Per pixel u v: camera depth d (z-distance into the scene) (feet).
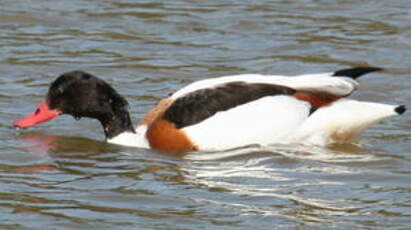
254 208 38.65
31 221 37.17
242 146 45.24
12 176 42.50
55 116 47.62
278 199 39.63
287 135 45.32
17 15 67.36
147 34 64.54
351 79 45.16
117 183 41.57
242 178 42.16
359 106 45.78
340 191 40.78
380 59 60.23
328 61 60.08
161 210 38.40
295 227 36.70
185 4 69.97
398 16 67.00
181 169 43.32
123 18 67.15
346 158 44.86
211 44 62.95
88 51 61.72
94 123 51.01
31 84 56.24
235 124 45.16
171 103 46.55
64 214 37.91
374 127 50.06
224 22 66.44
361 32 64.44
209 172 42.93
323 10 68.59
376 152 46.01
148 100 54.34
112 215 37.86
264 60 60.34
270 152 44.91
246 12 68.23
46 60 59.98
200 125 45.39
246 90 45.78
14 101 53.42
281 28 65.31
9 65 59.00
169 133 45.70
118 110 47.42
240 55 61.21
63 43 62.95
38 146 47.01
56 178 42.27
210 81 46.70
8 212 38.06
